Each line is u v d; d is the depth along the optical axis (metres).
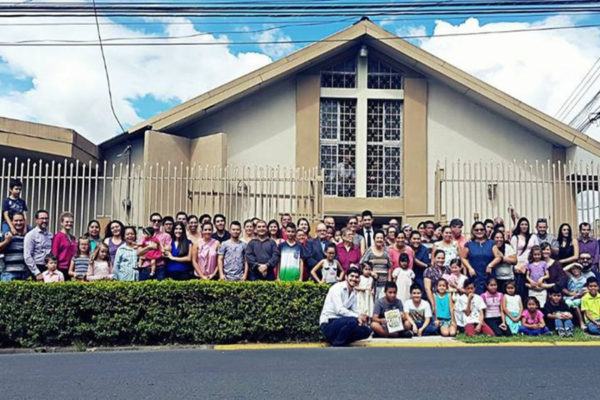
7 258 9.56
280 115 15.23
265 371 6.44
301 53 14.59
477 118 15.42
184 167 14.40
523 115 14.62
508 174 13.41
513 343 8.98
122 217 14.15
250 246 9.83
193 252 9.80
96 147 14.42
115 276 9.76
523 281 10.23
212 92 14.31
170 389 5.59
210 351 8.25
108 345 8.89
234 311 8.99
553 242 10.67
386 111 15.59
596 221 12.85
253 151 15.05
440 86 15.50
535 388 5.64
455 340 9.20
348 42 14.79
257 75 14.45
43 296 8.80
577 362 7.02
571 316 9.75
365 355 7.62
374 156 15.44
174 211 13.46
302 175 14.85
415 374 6.25
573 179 14.22
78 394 5.43
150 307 8.90
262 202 12.84
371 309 9.48
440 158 15.28
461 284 9.80
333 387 5.65
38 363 7.17
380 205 15.11
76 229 14.01
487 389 5.58
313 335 9.17
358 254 10.15
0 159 13.53
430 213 15.09
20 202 10.53
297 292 9.15
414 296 9.62
